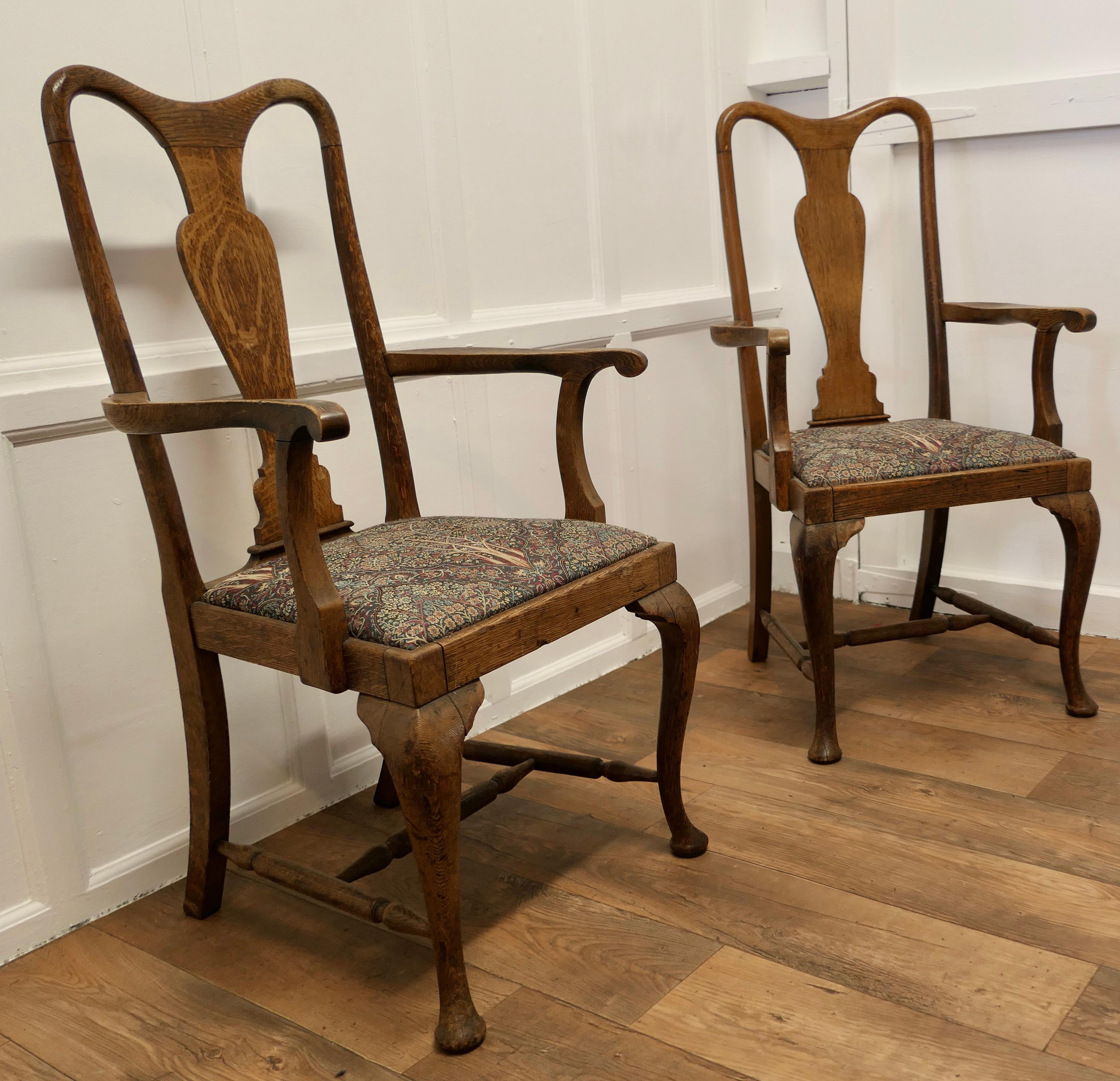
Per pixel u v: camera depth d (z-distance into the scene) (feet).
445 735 3.65
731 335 6.15
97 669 4.84
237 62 5.10
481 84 6.25
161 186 4.90
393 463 5.22
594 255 7.11
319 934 4.72
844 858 4.97
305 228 5.48
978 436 6.05
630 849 5.19
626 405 7.42
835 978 4.13
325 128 4.99
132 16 4.71
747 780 5.80
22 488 4.52
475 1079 3.74
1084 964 4.11
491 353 4.95
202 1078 3.86
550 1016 4.03
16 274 4.44
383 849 4.55
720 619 8.56
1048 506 5.90
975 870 4.79
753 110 6.68
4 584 4.48
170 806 5.21
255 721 5.49
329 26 5.48
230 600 4.24
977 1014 3.87
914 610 7.74
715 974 4.20
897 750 6.02
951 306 6.94
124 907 5.01
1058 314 6.08
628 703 7.00
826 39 7.97
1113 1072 3.56
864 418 6.98
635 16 7.18
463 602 3.84
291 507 3.66
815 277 6.85
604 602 4.32
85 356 4.68
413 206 5.97
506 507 6.73
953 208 7.52
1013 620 6.62
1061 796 5.38
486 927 4.61
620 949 4.41
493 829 5.46
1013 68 7.11
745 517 8.79
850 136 6.88
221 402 3.75
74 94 4.08
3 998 4.38
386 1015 4.13
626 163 7.25
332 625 3.74
